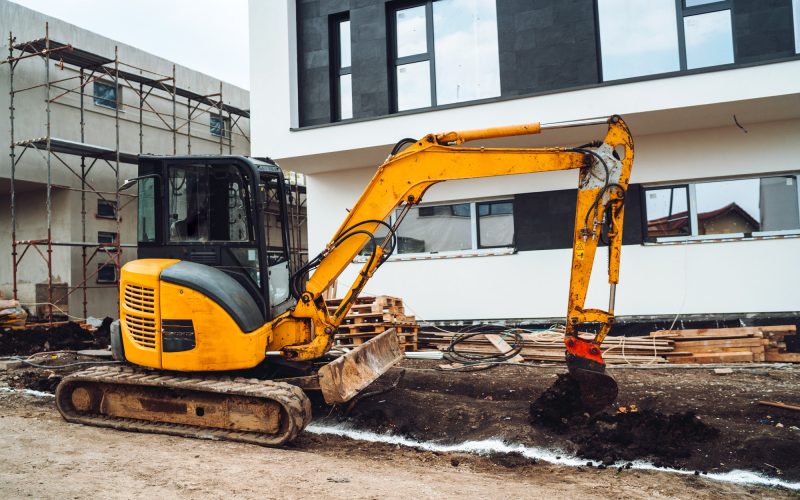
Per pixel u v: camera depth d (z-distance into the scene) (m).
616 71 10.54
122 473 4.80
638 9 10.38
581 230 6.09
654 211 10.65
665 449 5.63
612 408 6.79
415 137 11.01
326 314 6.73
